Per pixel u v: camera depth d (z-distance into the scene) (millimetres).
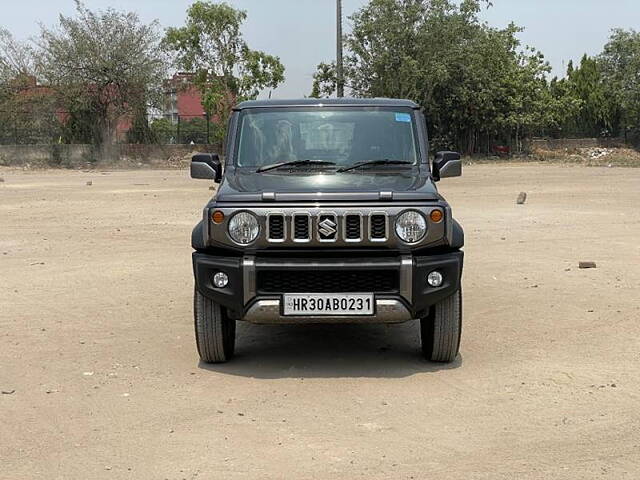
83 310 9000
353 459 4840
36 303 9359
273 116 7766
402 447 5023
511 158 50875
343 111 7766
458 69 49125
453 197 22688
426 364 6898
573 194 23672
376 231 6305
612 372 6551
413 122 7754
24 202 21984
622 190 25234
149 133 48531
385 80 49062
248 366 6895
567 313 8672
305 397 6020
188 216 18047
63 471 4695
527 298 9438
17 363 6934
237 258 6387
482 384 6281
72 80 45250
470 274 10953
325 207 6281
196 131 51344
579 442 5082
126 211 19266
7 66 46062
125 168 44219
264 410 5734
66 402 5926
